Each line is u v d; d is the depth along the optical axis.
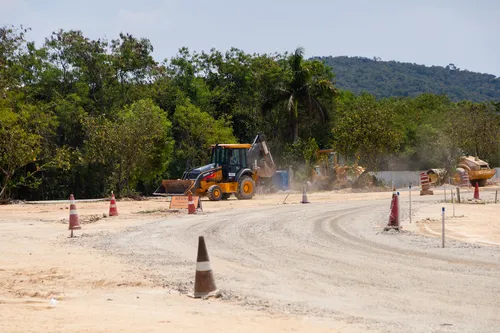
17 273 11.69
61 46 58.91
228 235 17.78
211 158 38.53
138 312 8.27
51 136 54.62
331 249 14.73
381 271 11.55
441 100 104.88
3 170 38.97
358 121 52.41
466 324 7.48
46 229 20.52
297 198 38.81
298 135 67.06
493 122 62.53
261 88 67.12
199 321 7.62
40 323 7.44
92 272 11.75
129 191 44.62
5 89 44.84
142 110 46.00
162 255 14.15
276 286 10.30
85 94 58.31
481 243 15.64
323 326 7.36
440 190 47.50
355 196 40.41
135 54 61.56
